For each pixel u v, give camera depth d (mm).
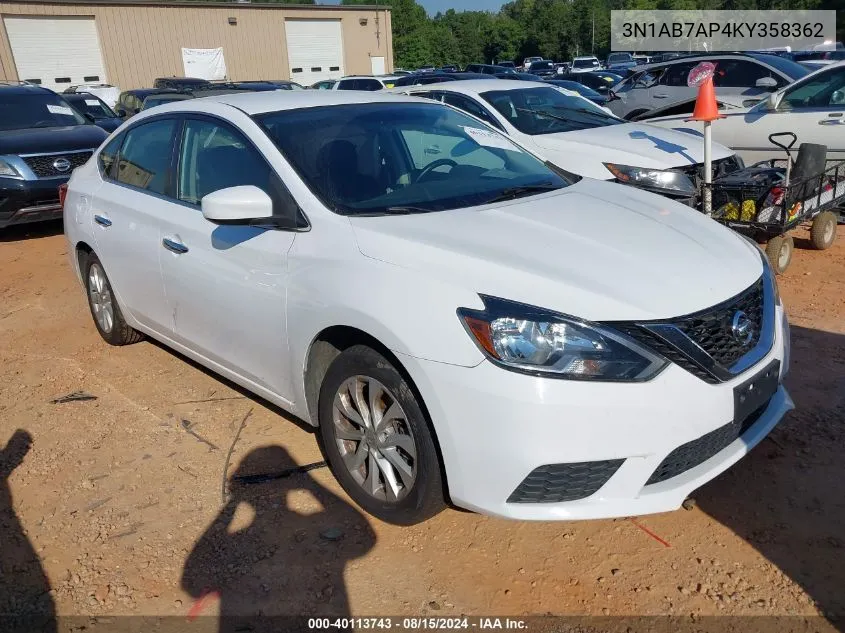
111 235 4375
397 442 2846
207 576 2807
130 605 2676
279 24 33188
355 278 2824
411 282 2670
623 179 6332
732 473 3293
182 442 3768
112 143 4691
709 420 2541
